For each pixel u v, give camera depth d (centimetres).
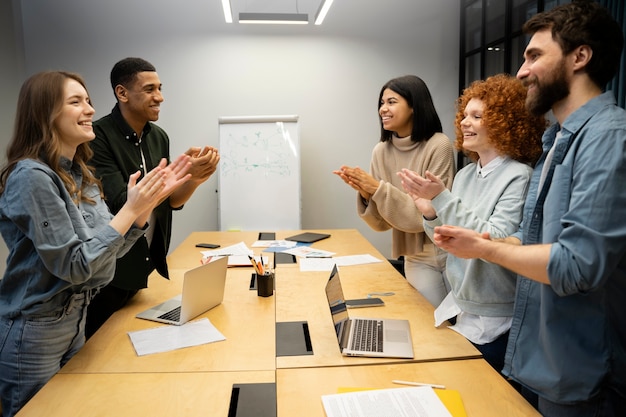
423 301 204
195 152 234
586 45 112
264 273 212
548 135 134
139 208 149
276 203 447
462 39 470
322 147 477
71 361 150
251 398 127
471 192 171
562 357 117
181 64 454
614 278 114
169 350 157
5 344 147
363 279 237
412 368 143
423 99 231
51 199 137
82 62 443
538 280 111
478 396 126
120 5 441
